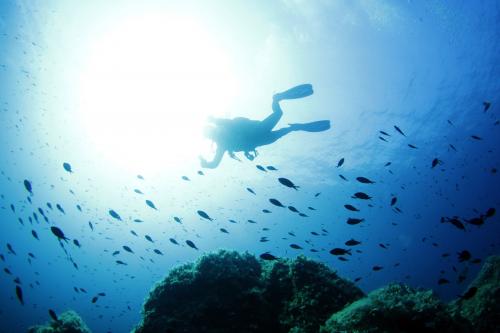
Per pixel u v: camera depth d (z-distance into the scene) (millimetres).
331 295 6059
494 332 6102
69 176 35719
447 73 25484
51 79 25859
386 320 4230
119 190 35781
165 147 29375
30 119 30047
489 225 38938
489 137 33750
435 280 38500
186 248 44594
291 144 27984
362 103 25406
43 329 10516
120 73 24625
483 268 7664
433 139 32531
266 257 6055
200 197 36188
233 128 6883
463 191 40562
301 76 23172
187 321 5812
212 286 6352
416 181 39031
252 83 23719
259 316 5969
